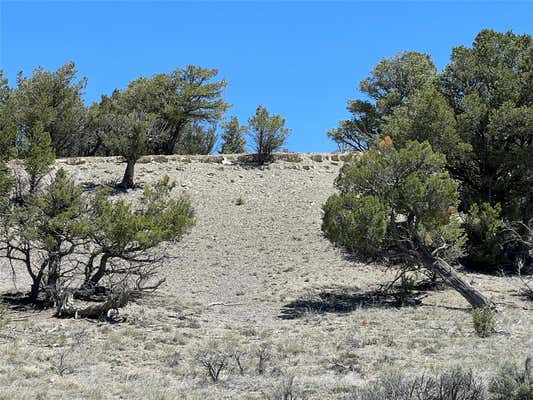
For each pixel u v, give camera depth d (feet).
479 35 102.89
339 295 78.48
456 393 31.73
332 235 70.18
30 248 68.64
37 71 142.51
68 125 142.10
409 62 173.17
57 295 64.54
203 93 154.10
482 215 90.43
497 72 98.48
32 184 69.31
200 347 51.01
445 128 90.12
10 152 70.38
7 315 62.69
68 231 65.57
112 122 123.95
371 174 72.64
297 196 124.98
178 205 74.08
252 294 79.66
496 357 44.27
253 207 118.62
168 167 136.77
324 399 35.06
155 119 132.87
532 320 62.34
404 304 72.38
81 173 128.36
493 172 97.09
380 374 40.34
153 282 83.56
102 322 60.75
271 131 145.59
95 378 40.11
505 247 94.68
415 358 45.85
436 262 70.13
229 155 148.77
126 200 113.60
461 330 56.75
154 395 35.81
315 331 57.93
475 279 85.46
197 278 86.89
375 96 176.86
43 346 50.24
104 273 69.62
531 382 31.30
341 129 178.40
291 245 100.83
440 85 104.83
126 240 66.18
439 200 69.87
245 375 41.45
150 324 60.80
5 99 127.85
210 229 107.04
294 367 43.73
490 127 91.50
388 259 78.07
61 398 34.86
